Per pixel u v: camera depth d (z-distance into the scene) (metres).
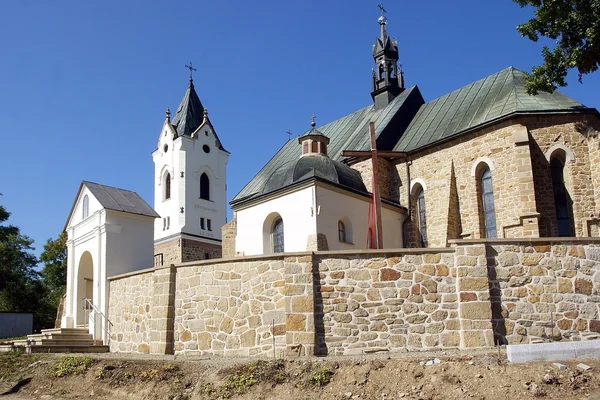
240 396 14.09
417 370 13.46
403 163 32.25
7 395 17.61
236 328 18.31
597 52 21.72
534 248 16.36
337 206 27.94
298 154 40.75
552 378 12.33
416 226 31.42
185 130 64.62
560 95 28.31
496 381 12.55
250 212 30.42
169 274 20.34
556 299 16.00
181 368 16.39
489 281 16.19
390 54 40.69
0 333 43.25
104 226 29.69
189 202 62.44
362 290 16.84
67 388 17.42
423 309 16.38
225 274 18.94
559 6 21.98
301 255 17.30
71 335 27.33
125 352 23.44
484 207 28.41
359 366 14.13
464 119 30.84
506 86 30.88
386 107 38.78
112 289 25.66
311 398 13.38
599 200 25.30
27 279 63.50
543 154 26.69
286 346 16.92
